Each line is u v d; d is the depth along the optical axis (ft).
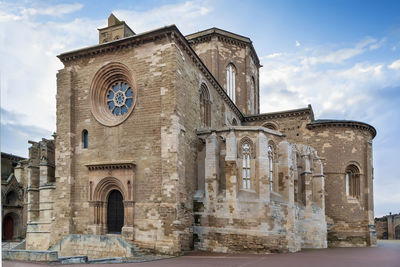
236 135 99.86
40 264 63.36
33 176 125.80
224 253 90.43
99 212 99.30
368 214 146.10
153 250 88.69
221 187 100.48
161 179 91.71
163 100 93.97
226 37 172.65
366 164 150.51
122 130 99.60
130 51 101.19
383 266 65.77
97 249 91.61
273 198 97.25
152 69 97.09
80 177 104.06
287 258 77.82
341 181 147.54
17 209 173.58
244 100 176.65
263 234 90.63
